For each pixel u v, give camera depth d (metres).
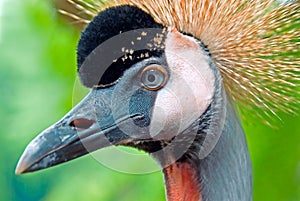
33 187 4.49
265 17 2.48
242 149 2.47
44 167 2.43
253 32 2.47
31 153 2.43
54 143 2.44
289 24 2.48
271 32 2.48
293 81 2.48
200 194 2.46
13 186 4.52
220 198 2.46
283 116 2.52
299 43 2.48
